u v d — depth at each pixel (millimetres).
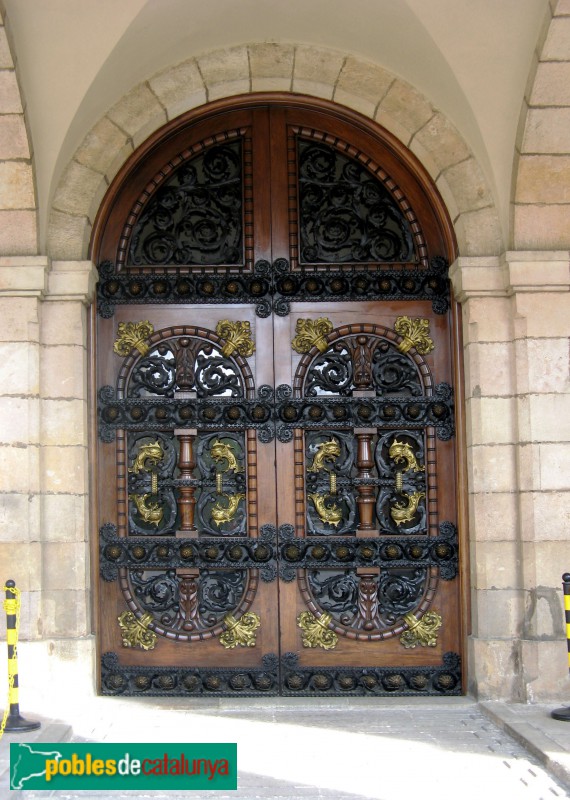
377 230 8398
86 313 8148
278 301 8320
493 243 8062
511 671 7695
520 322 7875
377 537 8148
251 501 8172
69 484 7828
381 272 8344
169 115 8172
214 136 8375
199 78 8102
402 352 8328
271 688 8031
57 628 7750
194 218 8375
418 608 8141
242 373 8281
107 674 8023
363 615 8125
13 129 7383
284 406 8234
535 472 7727
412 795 5559
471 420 7984
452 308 8297
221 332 8289
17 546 7594
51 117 7582
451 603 8141
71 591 7762
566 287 7855
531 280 7820
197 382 8289
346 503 8250
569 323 7863
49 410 7867
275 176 8375
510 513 7863
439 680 8047
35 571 7613
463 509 8086
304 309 8328
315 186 8414
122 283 8297
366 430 8227
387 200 8414
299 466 8203
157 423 8211
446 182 8117
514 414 7918
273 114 8398
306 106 8375
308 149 8406
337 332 8305
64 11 7148
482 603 7793
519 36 7383
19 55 7297
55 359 7898
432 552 8172
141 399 8203
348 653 8102
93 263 8086
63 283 7891
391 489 8250
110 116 8008
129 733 6871
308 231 8391
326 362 8328
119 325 8289
